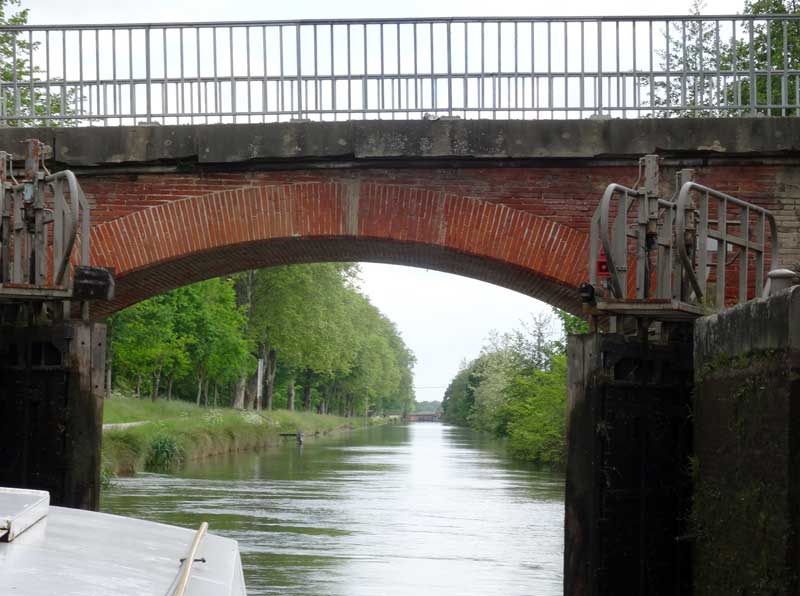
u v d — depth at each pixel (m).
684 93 15.54
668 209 12.95
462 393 153.00
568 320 44.66
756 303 10.09
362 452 57.56
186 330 59.31
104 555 4.49
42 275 13.21
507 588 16.19
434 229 15.09
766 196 15.11
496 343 95.50
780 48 25.20
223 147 15.00
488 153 14.91
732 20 15.55
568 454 13.15
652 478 13.14
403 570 17.62
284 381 91.25
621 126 14.95
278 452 55.47
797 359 9.27
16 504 4.80
